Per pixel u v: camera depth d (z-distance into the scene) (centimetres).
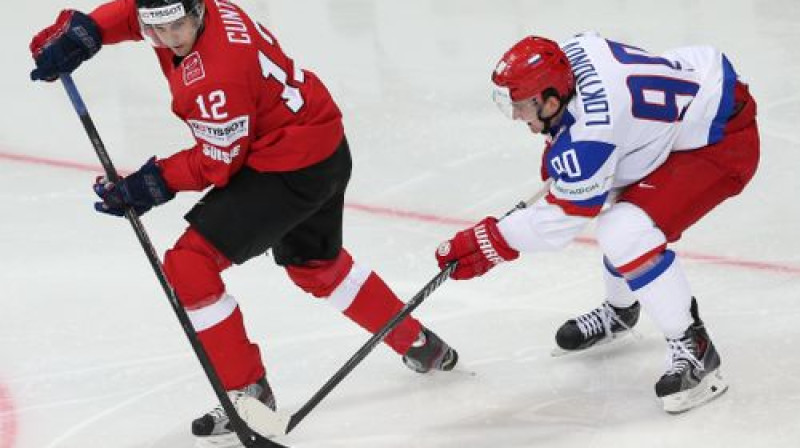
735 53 2547
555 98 1214
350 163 1319
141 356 1545
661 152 1266
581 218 1250
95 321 1644
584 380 1402
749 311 1522
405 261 1767
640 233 1266
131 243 1888
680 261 1689
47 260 1836
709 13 2844
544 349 1486
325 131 1245
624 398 1351
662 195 1274
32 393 1462
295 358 1520
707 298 1570
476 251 1307
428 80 2567
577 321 1451
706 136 1280
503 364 1459
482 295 1647
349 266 1381
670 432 1263
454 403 1377
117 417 1399
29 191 2114
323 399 1394
